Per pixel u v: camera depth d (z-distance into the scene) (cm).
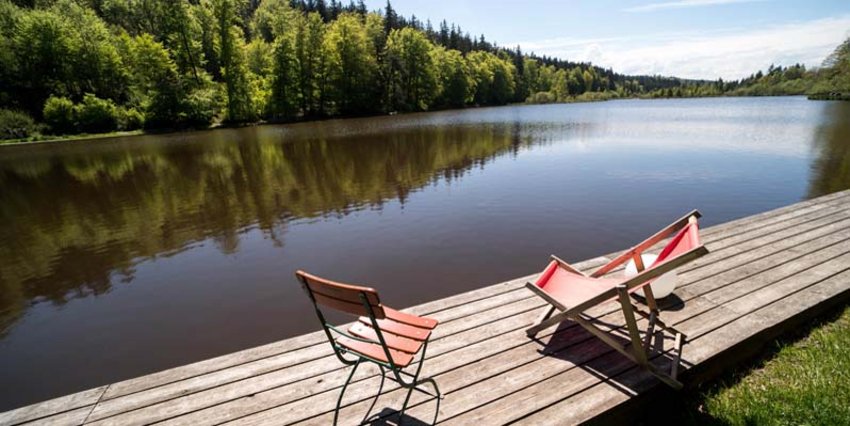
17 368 454
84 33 3966
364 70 4975
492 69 7394
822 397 245
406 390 251
